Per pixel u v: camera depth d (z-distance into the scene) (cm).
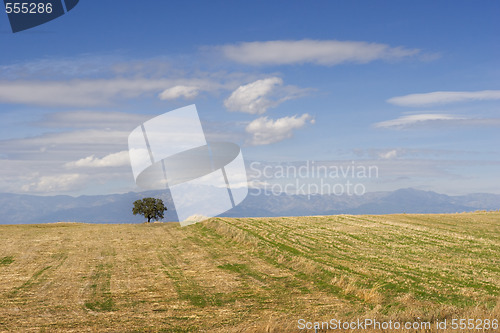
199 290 2284
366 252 2980
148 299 2120
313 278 2431
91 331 1602
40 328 1634
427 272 2373
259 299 2078
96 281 2531
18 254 3419
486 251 2945
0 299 2130
